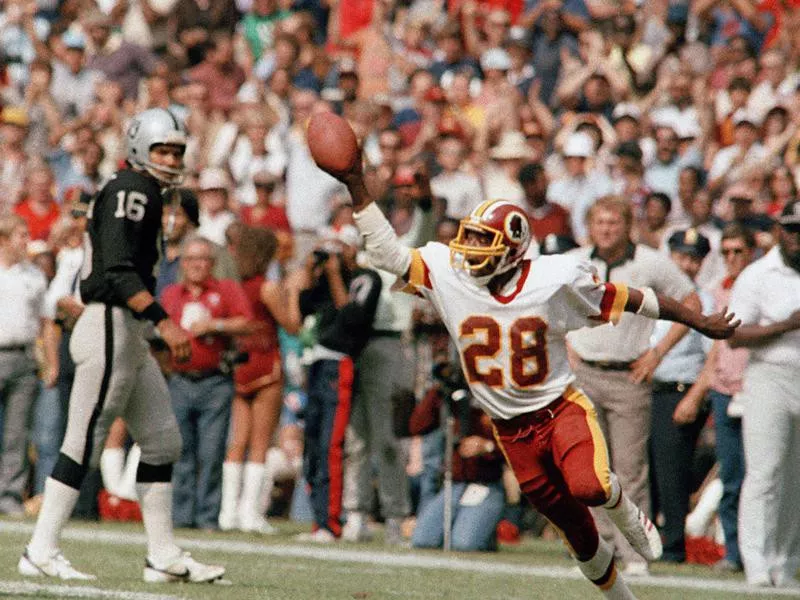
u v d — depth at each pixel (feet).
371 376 107.86
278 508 130.41
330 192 147.02
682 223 134.51
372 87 170.71
